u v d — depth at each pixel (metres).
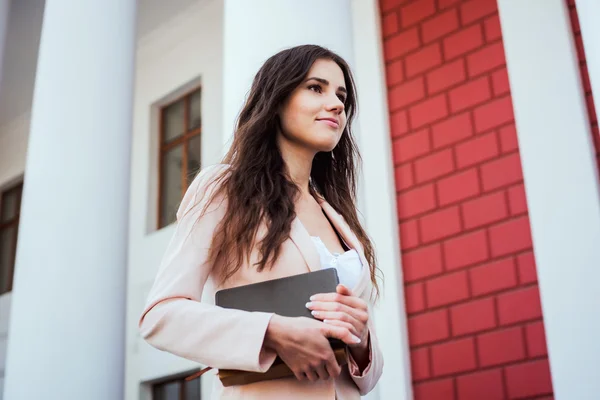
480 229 4.85
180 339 1.39
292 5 3.90
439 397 4.77
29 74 11.36
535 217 4.48
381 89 5.61
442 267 4.98
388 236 5.23
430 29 5.49
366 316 1.38
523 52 4.82
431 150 5.25
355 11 5.92
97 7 4.83
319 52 1.73
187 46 10.20
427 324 4.95
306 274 1.42
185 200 1.60
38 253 4.18
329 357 1.32
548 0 4.80
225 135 3.76
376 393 3.51
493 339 4.61
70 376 3.94
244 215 1.51
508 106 4.92
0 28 7.11
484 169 4.93
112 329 4.11
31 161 4.43
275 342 1.34
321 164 1.93
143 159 10.34
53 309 4.05
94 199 4.32
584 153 4.40
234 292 1.44
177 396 9.08
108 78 4.68
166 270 1.49
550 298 4.29
